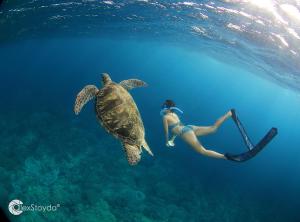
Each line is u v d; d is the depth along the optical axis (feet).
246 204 67.05
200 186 63.46
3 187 40.93
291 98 128.67
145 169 60.23
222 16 47.50
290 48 48.34
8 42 114.52
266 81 110.93
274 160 236.43
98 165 54.54
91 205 41.93
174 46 120.26
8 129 65.21
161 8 54.34
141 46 146.72
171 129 22.86
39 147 56.24
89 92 14.48
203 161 89.81
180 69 261.65
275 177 125.70
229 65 118.62
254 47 58.59
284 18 37.86
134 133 13.69
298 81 74.28
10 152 53.62
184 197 55.72
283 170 182.39
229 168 97.35
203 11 48.26
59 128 68.69
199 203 54.95
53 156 54.39
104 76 15.87
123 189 47.88
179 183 59.93
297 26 38.60
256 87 153.69
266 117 326.03
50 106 94.79
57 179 47.57
